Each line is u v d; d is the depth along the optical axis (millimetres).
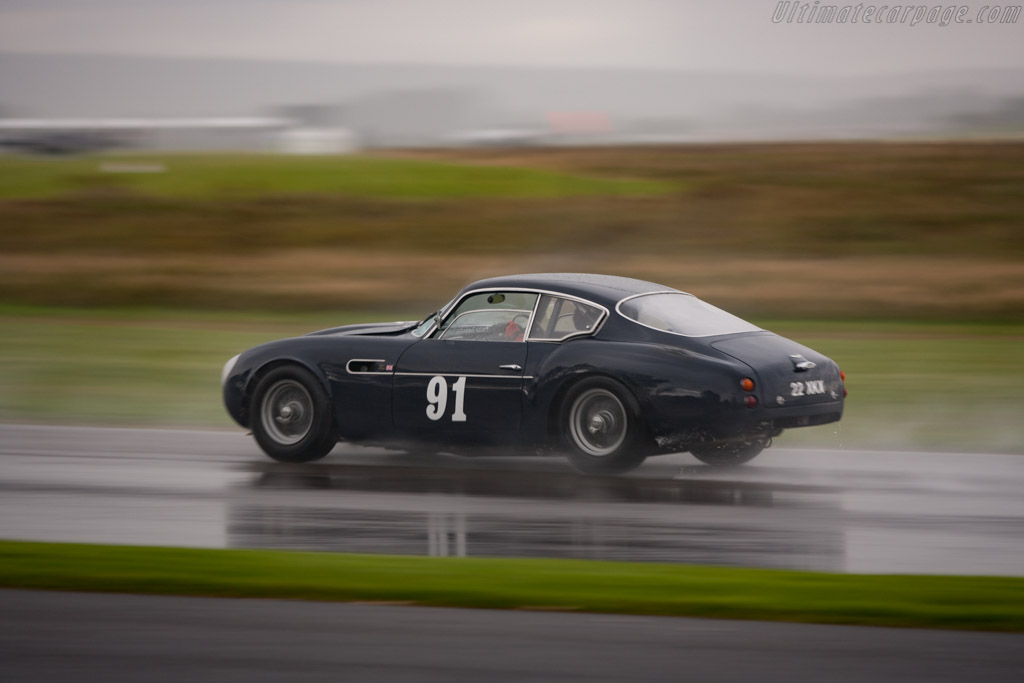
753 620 14492
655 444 24875
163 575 16578
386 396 26719
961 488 24500
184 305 78938
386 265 98938
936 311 71312
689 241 110062
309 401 27641
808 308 72312
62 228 127438
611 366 24906
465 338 26766
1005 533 20078
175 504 22734
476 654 13133
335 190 162125
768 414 24422
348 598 15484
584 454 25297
